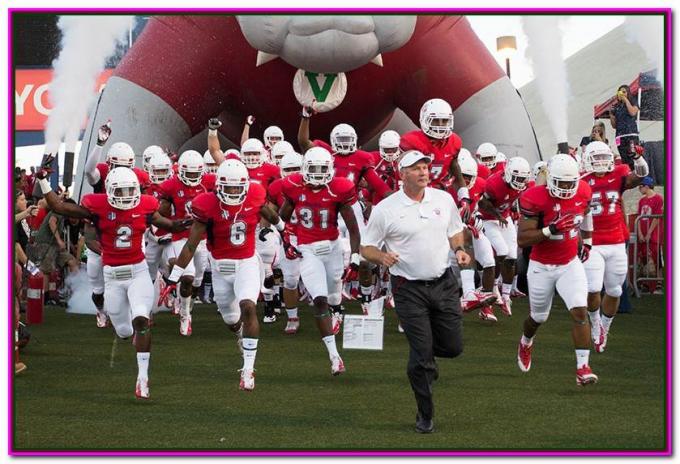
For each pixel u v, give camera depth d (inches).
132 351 354.6
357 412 254.8
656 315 445.1
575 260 285.6
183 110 531.8
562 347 357.1
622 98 466.0
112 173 283.3
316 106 520.7
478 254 393.1
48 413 256.5
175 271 291.0
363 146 601.0
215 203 285.3
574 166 277.6
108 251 287.9
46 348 361.7
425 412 231.6
